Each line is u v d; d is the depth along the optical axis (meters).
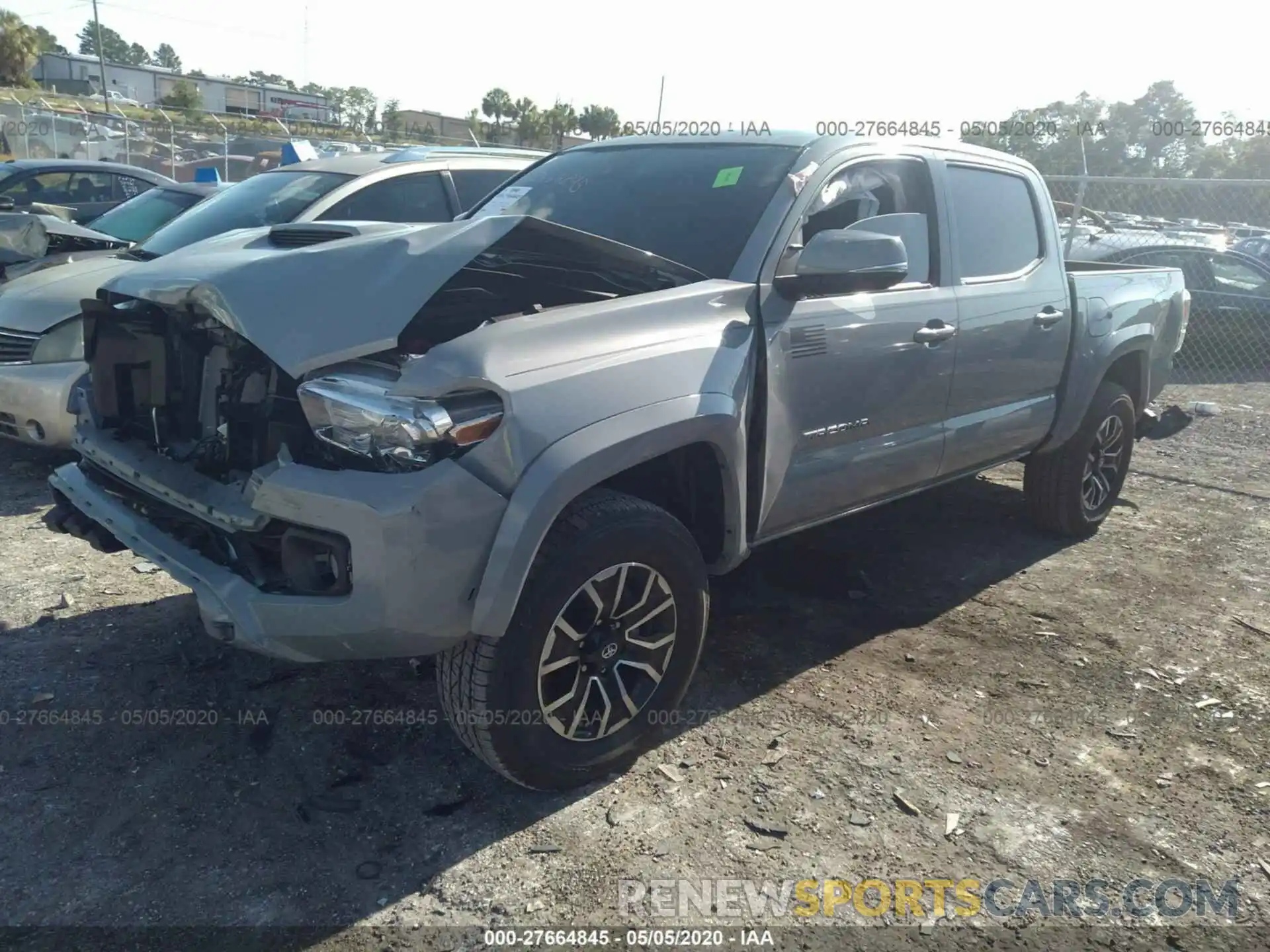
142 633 3.79
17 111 25.52
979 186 4.44
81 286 5.50
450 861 2.65
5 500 5.19
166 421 3.13
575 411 2.66
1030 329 4.47
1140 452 7.54
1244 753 3.34
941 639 4.08
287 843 2.68
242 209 6.35
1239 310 11.13
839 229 3.51
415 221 6.57
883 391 3.72
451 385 2.49
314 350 2.55
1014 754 3.26
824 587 4.54
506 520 2.54
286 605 2.53
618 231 3.71
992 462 4.62
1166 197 12.02
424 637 2.53
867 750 3.24
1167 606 4.52
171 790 2.88
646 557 2.88
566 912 2.49
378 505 2.42
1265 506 6.18
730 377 3.04
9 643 3.67
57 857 2.59
